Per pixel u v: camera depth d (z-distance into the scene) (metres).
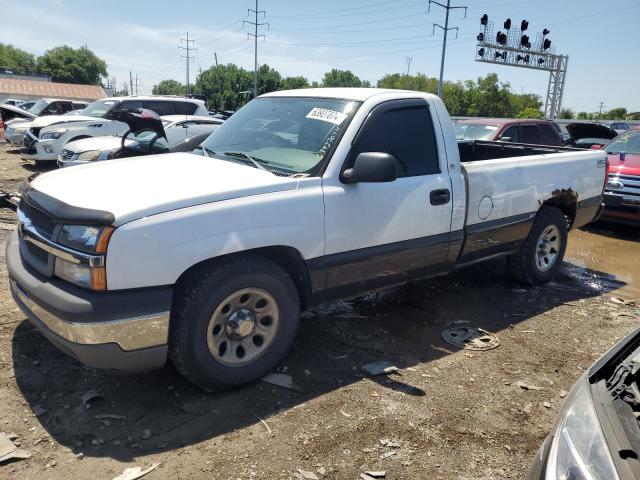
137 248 2.84
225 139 4.34
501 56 33.84
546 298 5.43
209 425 3.04
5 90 62.09
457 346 4.21
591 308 5.22
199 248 3.01
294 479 2.66
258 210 3.25
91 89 69.88
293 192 3.43
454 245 4.48
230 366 3.29
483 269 6.21
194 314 3.07
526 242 5.40
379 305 4.97
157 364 3.05
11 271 3.25
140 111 6.14
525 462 2.91
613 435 1.73
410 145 4.13
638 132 9.27
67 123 13.11
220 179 3.38
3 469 2.62
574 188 5.67
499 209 4.84
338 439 2.98
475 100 81.44
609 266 6.87
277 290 3.41
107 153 9.38
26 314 3.18
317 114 4.02
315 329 4.36
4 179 11.25
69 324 2.79
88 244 2.82
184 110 14.98
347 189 3.67
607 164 6.18
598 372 2.10
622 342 2.24
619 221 8.30
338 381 3.58
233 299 3.24
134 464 2.70
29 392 3.24
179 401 3.24
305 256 3.52
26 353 3.67
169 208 2.97
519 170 4.99
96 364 2.90
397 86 105.06
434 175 4.23
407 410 3.29
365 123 3.86
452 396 3.48
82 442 2.84
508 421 3.26
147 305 2.88
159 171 3.55
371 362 3.86
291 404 3.29
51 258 3.00
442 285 5.62
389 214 3.91
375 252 3.90
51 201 3.08
